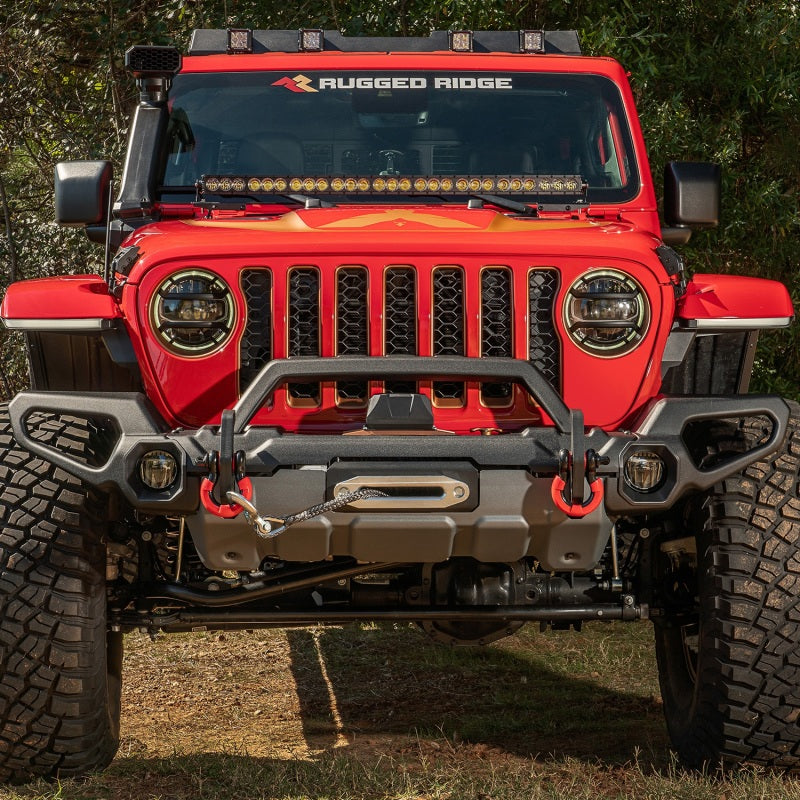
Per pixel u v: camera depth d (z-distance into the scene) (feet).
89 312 16.46
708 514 17.01
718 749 17.19
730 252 42.88
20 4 47.24
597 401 16.65
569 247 16.60
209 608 18.11
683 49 41.47
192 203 20.34
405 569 18.40
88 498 16.67
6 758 17.17
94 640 16.78
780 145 42.73
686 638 19.42
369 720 22.59
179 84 22.22
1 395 53.36
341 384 16.55
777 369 43.04
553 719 22.22
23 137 50.80
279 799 16.80
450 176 20.56
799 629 16.55
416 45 23.81
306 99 22.17
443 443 15.21
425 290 16.55
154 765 18.49
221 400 16.46
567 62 22.81
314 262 16.49
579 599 18.34
